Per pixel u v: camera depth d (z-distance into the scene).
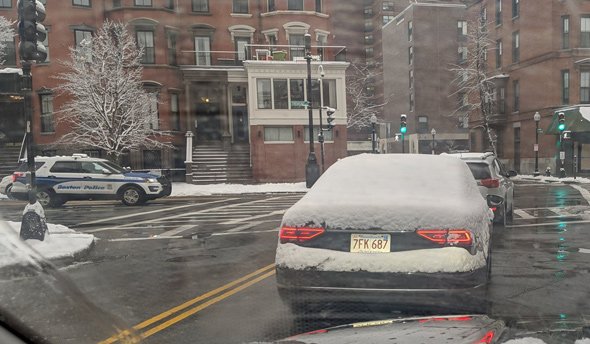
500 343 1.89
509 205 9.96
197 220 11.54
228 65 26.17
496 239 7.77
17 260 3.62
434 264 3.41
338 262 3.55
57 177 14.85
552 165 28.28
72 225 10.87
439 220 3.54
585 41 27.34
